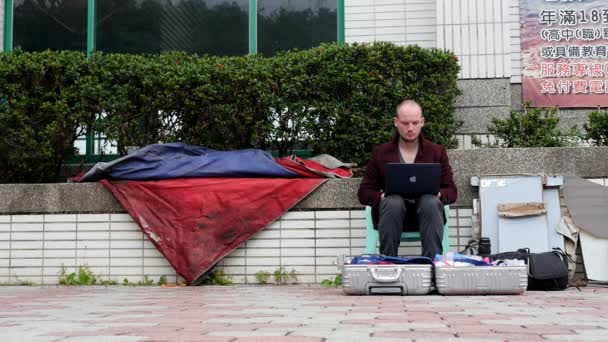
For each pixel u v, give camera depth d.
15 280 6.61
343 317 3.35
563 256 5.48
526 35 8.09
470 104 7.95
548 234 6.11
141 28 8.80
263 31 8.73
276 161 6.75
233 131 7.26
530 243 6.05
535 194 6.15
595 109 7.97
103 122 6.96
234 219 6.44
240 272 6.45
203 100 6.99
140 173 6.61
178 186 6.51
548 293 5.02
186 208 6.46
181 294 5.27
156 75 6.97
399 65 6.91
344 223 6.41
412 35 8.45
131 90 7.02
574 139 7.23
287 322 3.15
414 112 5.63
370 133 6.85
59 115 6.84
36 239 6.64
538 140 7.04
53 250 6.62
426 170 5.36
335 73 6.92
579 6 8.05
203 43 8.75
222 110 6.97
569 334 2.67
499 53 7.96
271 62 7.10
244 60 7.18
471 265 4.77
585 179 6.23
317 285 6.30
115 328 2.96
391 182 5.38
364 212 6.39
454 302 4.19
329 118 7.01
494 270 4.75
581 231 6.13
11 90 6.87
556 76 8.03
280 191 6.46
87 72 7.02
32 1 8.85
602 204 6.14
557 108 7.64
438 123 6.89
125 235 6.56
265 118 7.10
